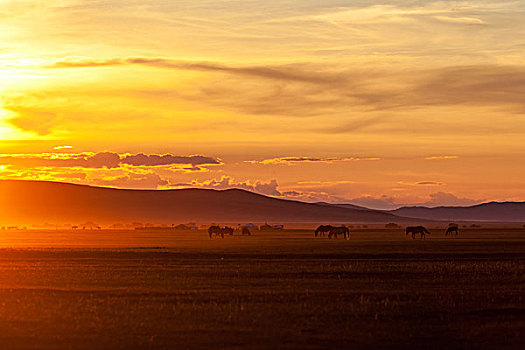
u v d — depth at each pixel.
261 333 31.70
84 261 74.81
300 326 33.47
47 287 49.00
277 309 38.56
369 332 32.09
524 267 65.69
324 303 41.16
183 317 35.84
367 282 52.91
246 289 48.19
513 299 42.91
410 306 39.88
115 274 59.12
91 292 46.12
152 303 41.03
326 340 30.31
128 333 31.64
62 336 30.91
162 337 30.75
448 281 53.75
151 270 63.12
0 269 63.78
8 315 36.25
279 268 65.19
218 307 39.16
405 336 31.28
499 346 29.45
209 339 30.38
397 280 54.41
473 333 32.03
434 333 32.00
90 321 34.56
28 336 30.86
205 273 60.19
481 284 51.78
